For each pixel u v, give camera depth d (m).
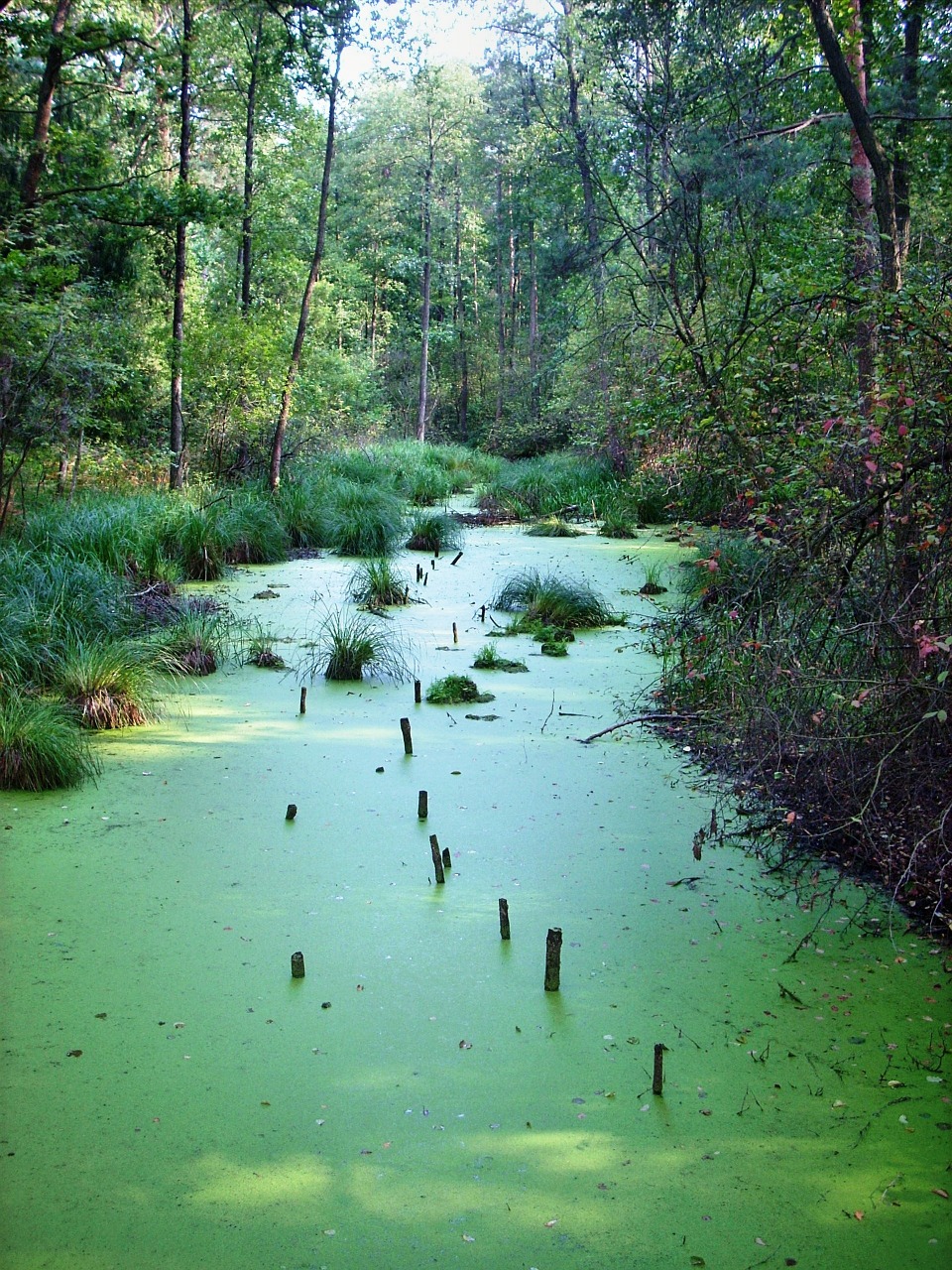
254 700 7.35
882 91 12.08
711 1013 3.60
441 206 38.91
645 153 13.48
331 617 9.84
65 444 13.04
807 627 4.85
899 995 3.70
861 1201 2.74
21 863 4.71
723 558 6.55
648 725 6.71
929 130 13.10
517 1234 2.63
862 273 5.65
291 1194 2.77
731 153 10.29
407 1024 3.54
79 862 4.73
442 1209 2.72
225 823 5.20
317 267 16.66
